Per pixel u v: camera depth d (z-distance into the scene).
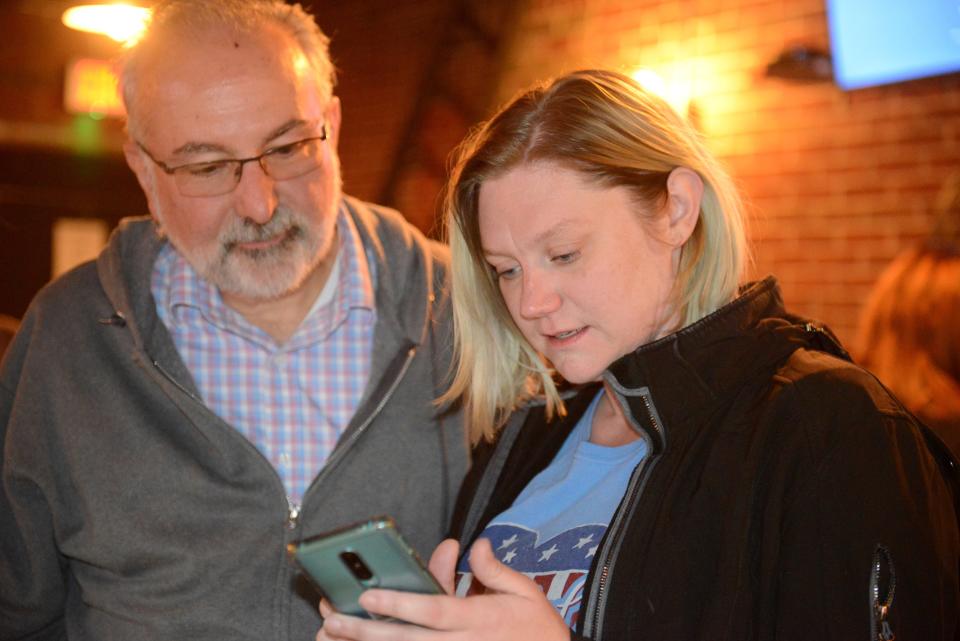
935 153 3.52
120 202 5.60
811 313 3.82
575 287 1.24
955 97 3.47
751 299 1.28
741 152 3.99
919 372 2.59
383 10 5.51
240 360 1.76
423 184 5.17
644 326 1.27
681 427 1.23
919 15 3.49
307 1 5.80
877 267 3.66
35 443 1.68
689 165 1.26
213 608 1.61
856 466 1.10
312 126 1.66
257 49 1.63
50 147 5.27
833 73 3.74
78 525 1.67
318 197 1.68
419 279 1.79
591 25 4.47
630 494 1.24
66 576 1.77
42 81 5.20
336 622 1.03
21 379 1.72
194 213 1.65
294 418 1.75
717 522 1.17
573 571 1.28
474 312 1.50
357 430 1.66
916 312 2.62
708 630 1.11
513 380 1.54
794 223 3.86
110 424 1.67
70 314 1.74
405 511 1.68
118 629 1.64
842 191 3.74
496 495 1.51
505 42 4.80
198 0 1.68
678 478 1.21
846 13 3.65
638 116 1.26
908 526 1.08
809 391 1.17
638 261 1.24
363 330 1.79
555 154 1.23
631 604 1.18
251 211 1.62
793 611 1.10
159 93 1.62
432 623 0.99
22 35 5.14
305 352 1.77
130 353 1.69
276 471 1.65
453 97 5.06
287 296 1.75
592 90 1.27
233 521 1.63
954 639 1.11
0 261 5.30
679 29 4.16
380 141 5.48
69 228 5.45
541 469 1.51
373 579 1.01
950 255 2.63
